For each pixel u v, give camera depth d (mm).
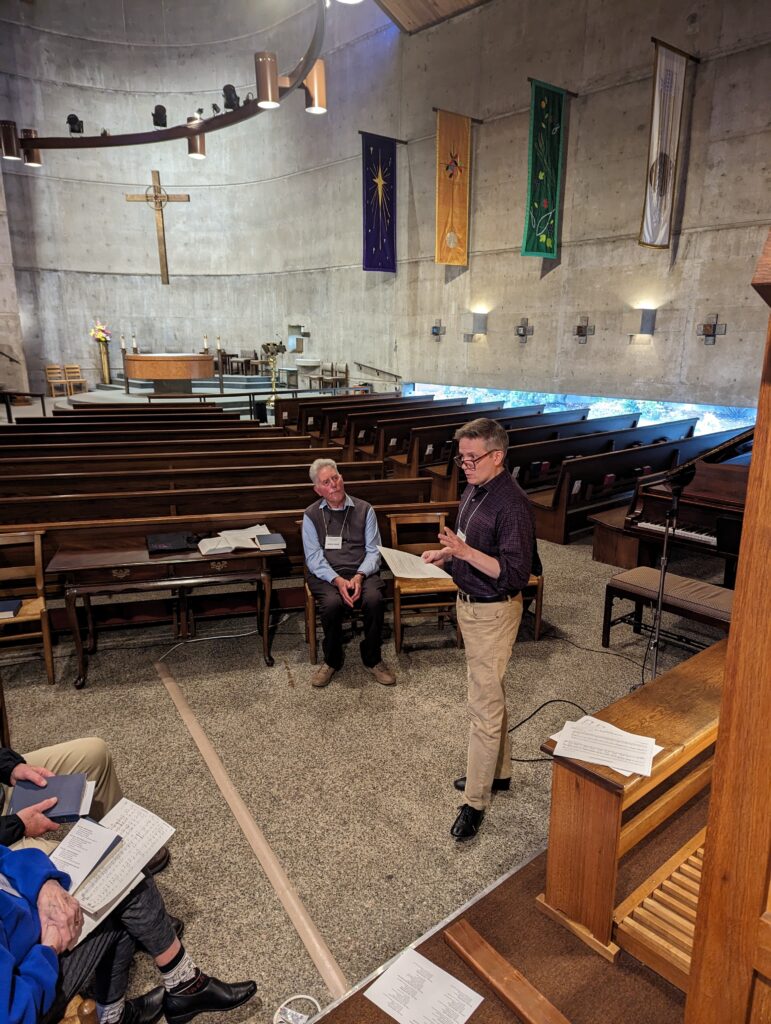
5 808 1981
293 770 3146
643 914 2139
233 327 18047
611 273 10883
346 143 14789
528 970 2066
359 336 15633
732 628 1185
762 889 1236
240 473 5727
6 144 8047
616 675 4031
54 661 4195
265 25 15844
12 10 15398
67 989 1621
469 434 2555
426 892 2455
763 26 8695
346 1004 1979
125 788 3010
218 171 17141
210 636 4578
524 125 11602
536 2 11000
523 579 2518
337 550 4098
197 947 2227
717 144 9383
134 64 16578
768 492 1098
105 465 6141
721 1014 1363
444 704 3725
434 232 13539
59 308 17234
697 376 10125
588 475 6695
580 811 2076
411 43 13078
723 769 1245
